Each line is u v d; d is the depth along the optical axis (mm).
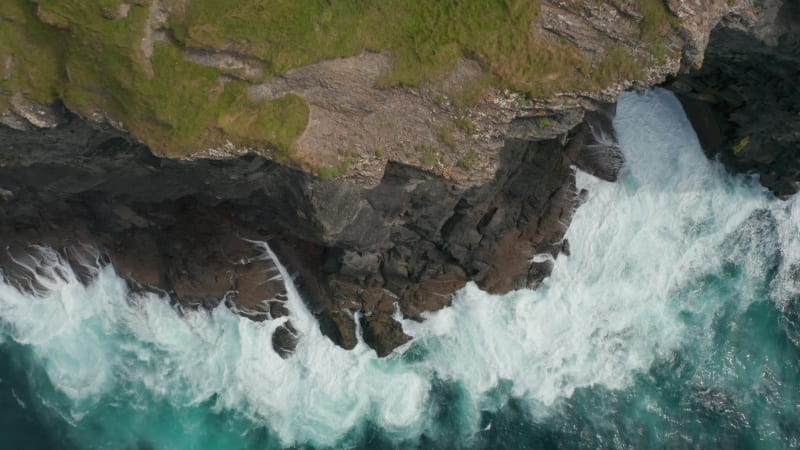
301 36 18891
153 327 29109
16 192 25016
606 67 19734
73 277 28938
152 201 25625
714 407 28812
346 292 27938
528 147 25781
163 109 18875
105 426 27875
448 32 19281
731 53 24250
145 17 18172
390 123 20094
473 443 28078
